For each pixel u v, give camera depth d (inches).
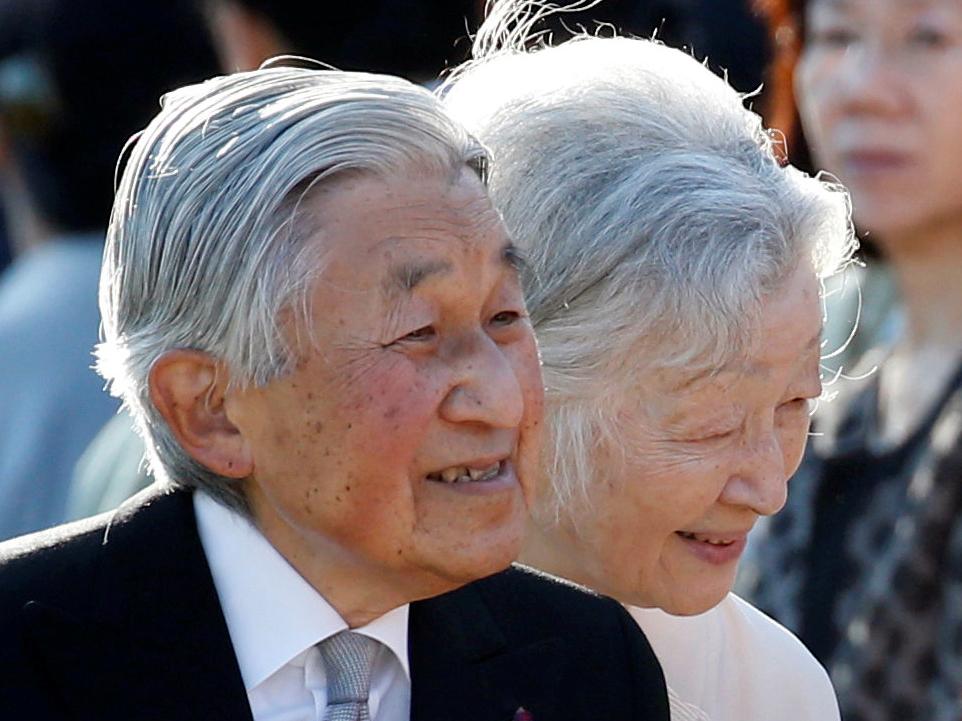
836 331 650.8
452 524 336.2
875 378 603.2
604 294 397.1
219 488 351.9
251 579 349.7
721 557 412.8
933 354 593.3
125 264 342.6
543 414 350.6
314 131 330.6
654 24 688.4
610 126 401.7
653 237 393.4
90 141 637.3
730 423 400.8
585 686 372.2
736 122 410.6
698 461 401.7
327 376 331.3
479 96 414.9
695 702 430.9
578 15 673.0
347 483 333.7
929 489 568.7
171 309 338.0
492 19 445.7
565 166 400.5
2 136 652.1
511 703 362.6
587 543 414.0
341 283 329.7
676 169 397.1
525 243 402.0
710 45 679.7
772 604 586.9
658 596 415.2
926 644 564.1
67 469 614.2
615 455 403.2
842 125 608.1
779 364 399.2
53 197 641.6
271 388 335.0
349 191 331.0
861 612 571.5
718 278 390.6
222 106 339.0
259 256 329.7
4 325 631.8
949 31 594.2
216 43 634.8
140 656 341.7
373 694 354.9
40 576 347.3
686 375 396.5
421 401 331.6
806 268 402.9
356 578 346.6
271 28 616.7
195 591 347.9
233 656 344.8
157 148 341.7
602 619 383.6
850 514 583.8
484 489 338.3
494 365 335.9
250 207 330.0
